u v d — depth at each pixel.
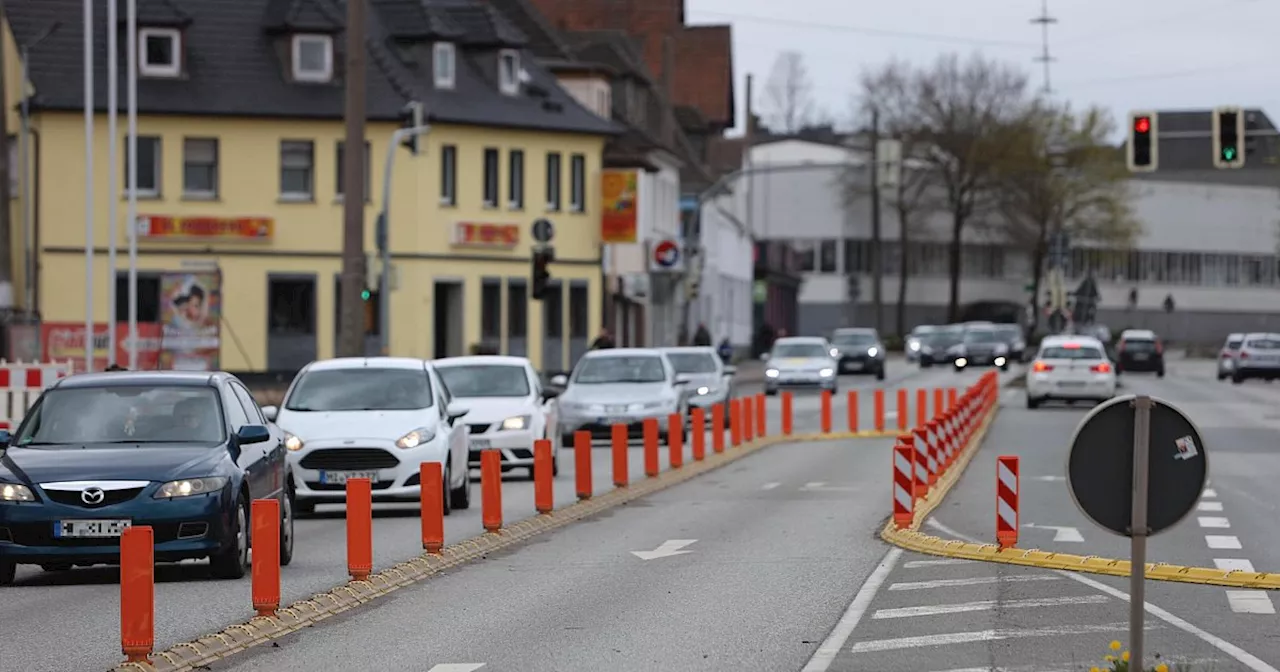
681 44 187.38
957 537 37.53
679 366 85.00
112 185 83.88
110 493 30.39
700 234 167.00
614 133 126.44
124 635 21.73
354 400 45.16
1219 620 25.72
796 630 24.89
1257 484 51.78
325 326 113.25
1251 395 114.75
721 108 185.00
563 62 135.00
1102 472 18.83
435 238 116.19
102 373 34.19
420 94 116.38
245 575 32.19
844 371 144.25
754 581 30.47
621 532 39.28
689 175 166.50
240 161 111.56
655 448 53.47
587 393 70.12
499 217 119.88
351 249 65.50
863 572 31.62
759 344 193.50
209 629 25.48
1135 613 18.69
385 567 32.44
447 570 32.66
